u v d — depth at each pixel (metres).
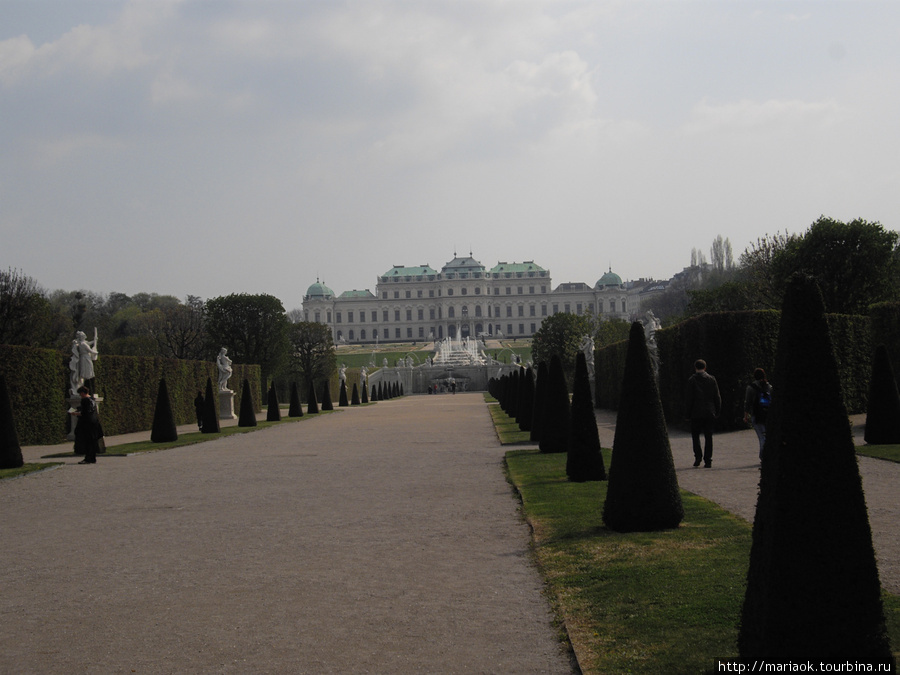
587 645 8.43
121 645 9.09
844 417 6.93
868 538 6.81
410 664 8.24
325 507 18.36
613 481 14.20
